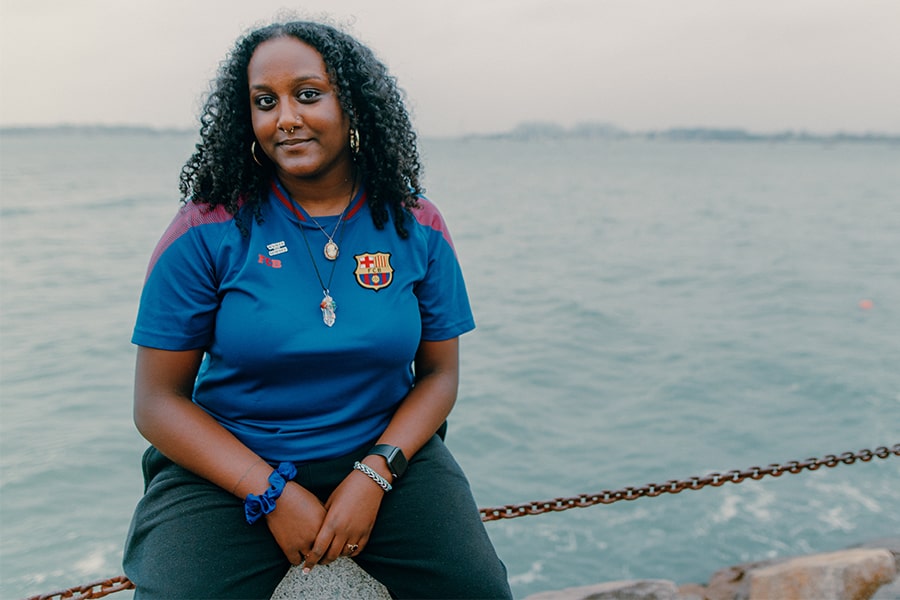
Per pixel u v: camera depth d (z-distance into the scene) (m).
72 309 25.75
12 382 17.75
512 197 92.12
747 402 17.64
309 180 2.11
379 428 2.19
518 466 14.16
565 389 18.50
